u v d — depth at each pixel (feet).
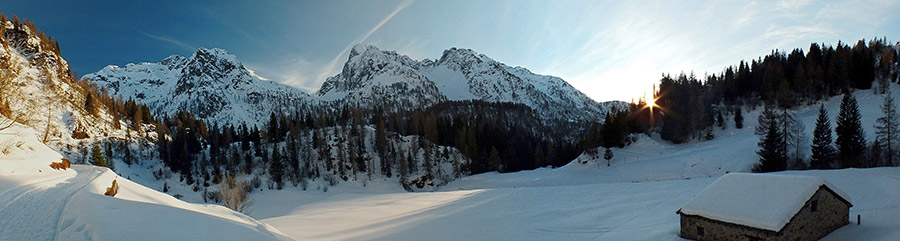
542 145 573.33
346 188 380.37
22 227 56.44
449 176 435.12
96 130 421.18
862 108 324.80
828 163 231.50
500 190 245.86
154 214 70.18
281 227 134.31
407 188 398.42
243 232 77.25
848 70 383.65
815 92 383.86
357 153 451.94
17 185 88.84
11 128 130.93
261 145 480.64
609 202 171.22
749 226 88.43
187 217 75.20
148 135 481.87
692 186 182.60
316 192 350.64
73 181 103.40
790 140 275.18
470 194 240.53
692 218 101.04
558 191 219.61
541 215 156.15
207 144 522.06
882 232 90.38
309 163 425.28
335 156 447.83
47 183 96.32
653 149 351.67
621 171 304.91
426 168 429.79
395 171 436.35
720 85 479.00
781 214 86.43
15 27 497.05
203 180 376.68
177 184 364.99
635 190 195.21
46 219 61.21
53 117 382.63
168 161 401.49
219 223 78.54
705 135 361.10
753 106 403.54
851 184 151.02
